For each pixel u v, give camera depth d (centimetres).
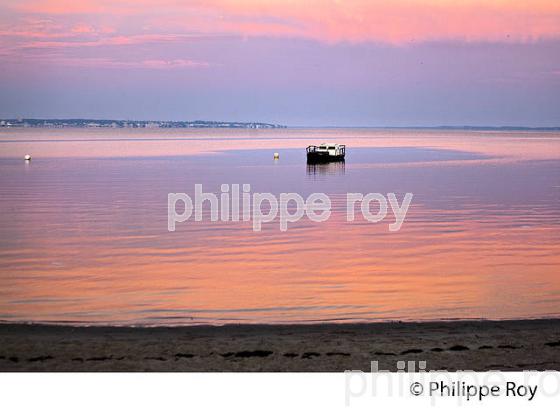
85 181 6300
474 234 3191
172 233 3189
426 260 2539
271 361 1165
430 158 10700
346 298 1911
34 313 1712
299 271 2314
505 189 5512
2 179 6500
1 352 1195
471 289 2036
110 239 3014
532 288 2052
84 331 1381
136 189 5534
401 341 1281
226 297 1914
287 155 12019
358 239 3033
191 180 6500
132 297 1908
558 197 4872
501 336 1320
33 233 3203
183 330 1396
